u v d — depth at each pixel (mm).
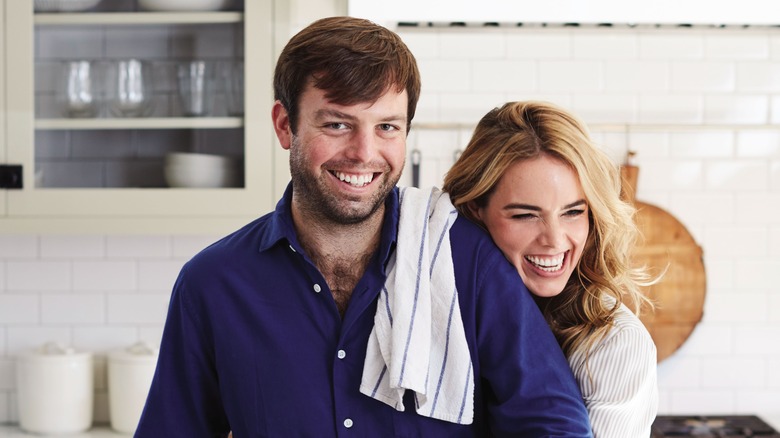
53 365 2719
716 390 2908
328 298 1410
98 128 2531
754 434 2664
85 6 2535
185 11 2521
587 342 1503
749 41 2875
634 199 2830
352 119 1289
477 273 1423
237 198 2510
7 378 2883
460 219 1486
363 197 1323
